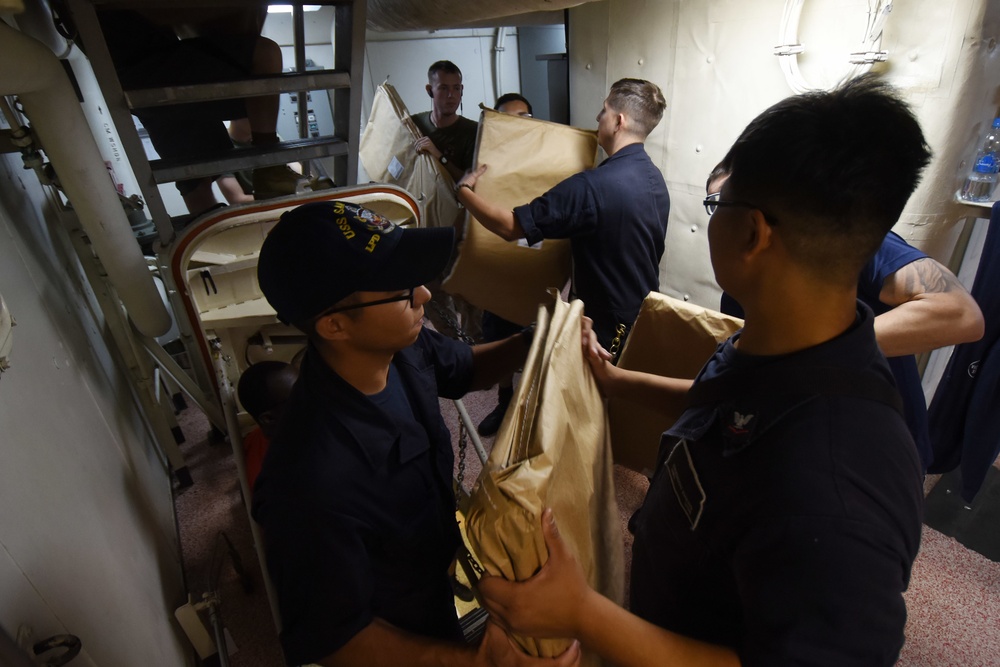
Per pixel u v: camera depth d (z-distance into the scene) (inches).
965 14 50.6
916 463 20.7
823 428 19.9
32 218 60.1
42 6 59.4
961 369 62.6
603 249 69.4
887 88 20.1
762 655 19.0
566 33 100.8
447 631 39.0
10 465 30.0
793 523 18.8
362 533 27.7
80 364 54.6
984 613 61.9
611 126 69.8
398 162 95.5
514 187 80.4
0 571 25.7
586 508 30.8
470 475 87.5
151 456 79.0
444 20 83.4
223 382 60.1
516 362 43.9
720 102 76.8
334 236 26.5
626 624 21.2
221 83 53.8
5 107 52.2
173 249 52.3
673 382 38.5
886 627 18.1
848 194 18.7
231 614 67.7
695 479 24.7
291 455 27.2
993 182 57.3
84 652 31.0
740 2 69.9
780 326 22.2
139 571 51.0
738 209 21.5
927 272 41.8
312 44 133.6
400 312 27.6
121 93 49.1
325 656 26.8
